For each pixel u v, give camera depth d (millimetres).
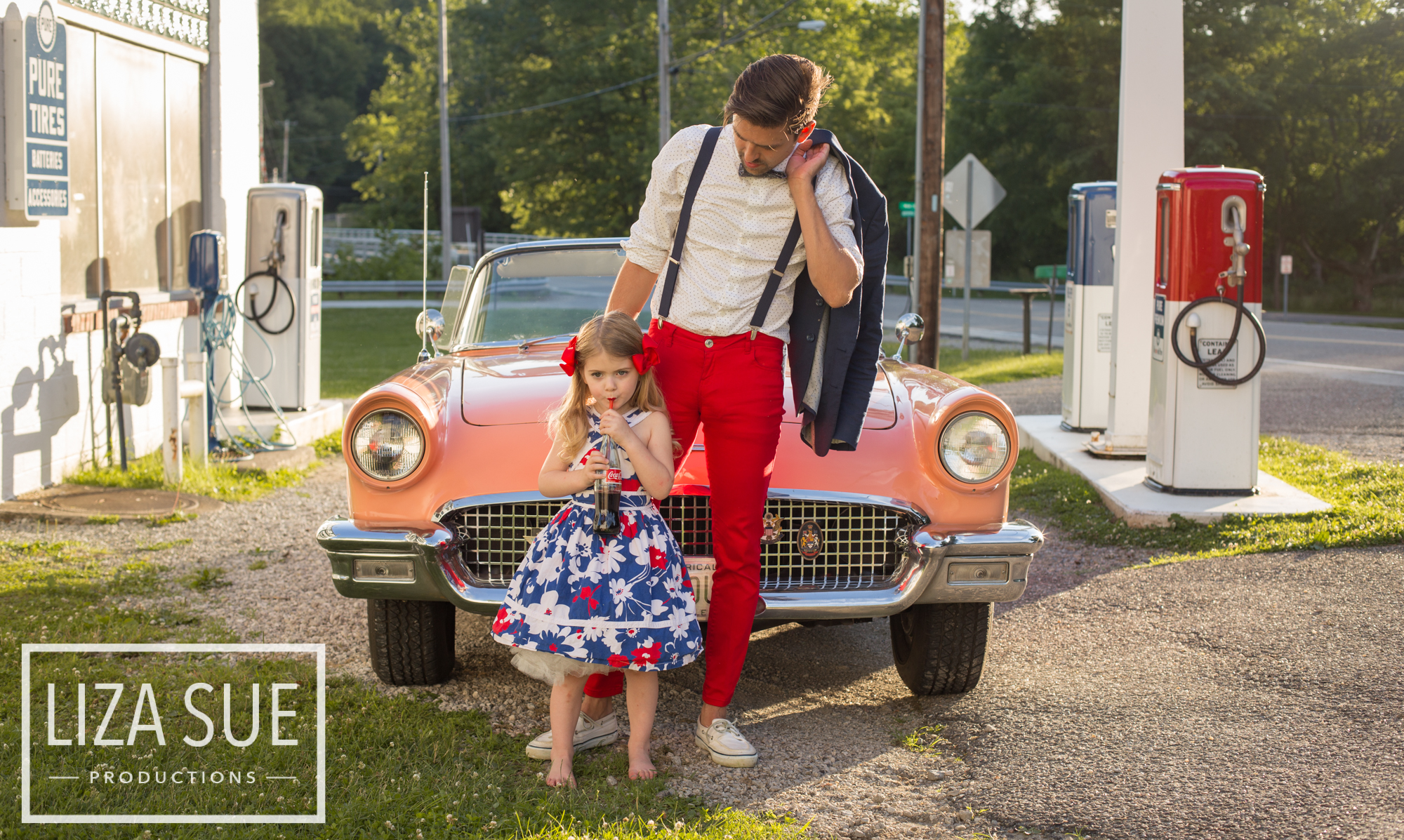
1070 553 5723
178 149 8734
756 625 3350
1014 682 3922
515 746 3301
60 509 6188
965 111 44500
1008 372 13805
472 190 49000
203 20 8906
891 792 3059
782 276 2996
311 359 9195
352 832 2738
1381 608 4551
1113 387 7531
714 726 3197
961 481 3422
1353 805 2945
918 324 4473
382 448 3357
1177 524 5957
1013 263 45594
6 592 4754
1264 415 10211
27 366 6535
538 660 2941
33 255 6574
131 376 7066
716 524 3131
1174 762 3232
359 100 78438
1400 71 38375
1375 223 38719
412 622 3658
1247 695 3746
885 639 4520
